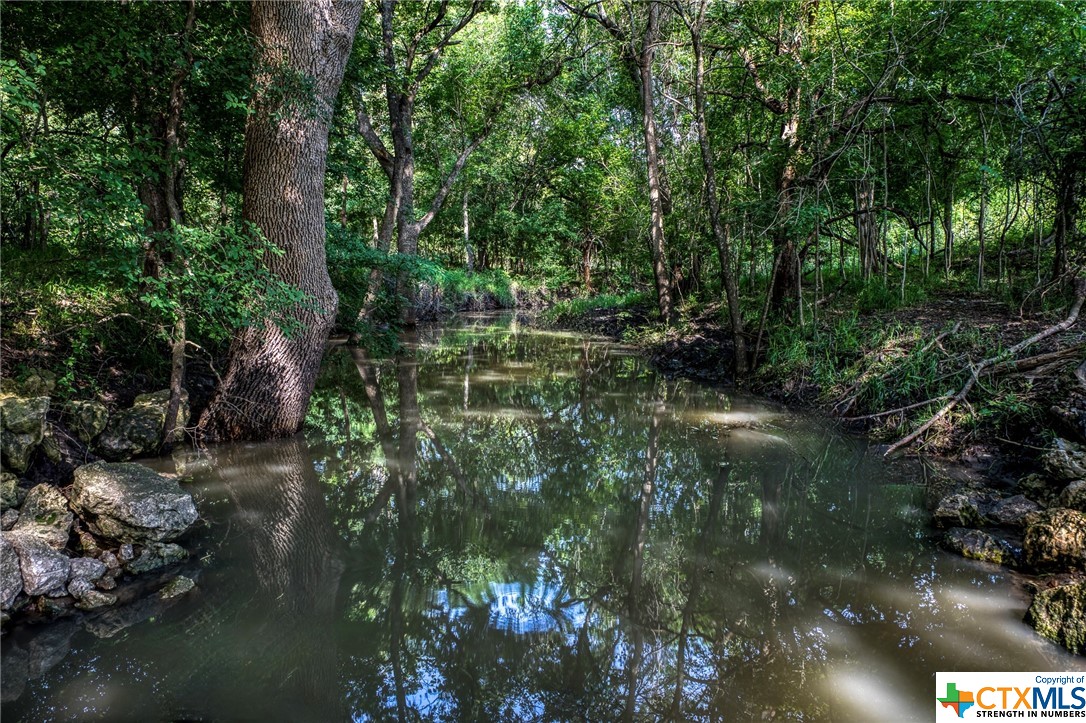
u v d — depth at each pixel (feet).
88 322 18.67
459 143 59.06
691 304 41.60
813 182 26.48
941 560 12.10
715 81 36.40
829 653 9.32
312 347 19.97
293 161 18.20
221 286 15.69
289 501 15.53
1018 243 34.86
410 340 47.57
